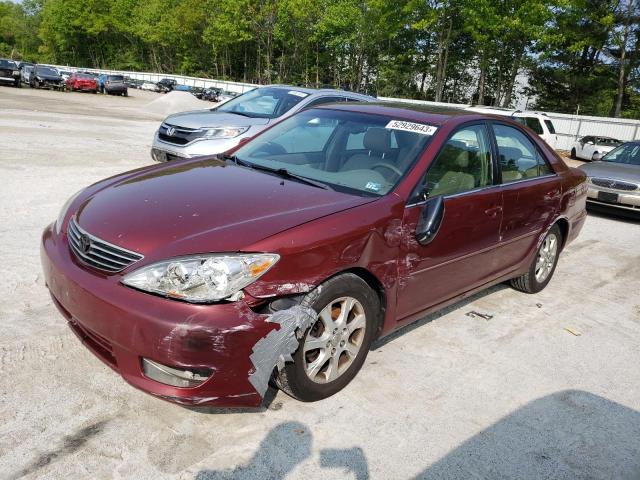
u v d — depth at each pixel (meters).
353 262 2.84
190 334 2.34
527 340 4.06
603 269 6.12
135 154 10.51
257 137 4.24
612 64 40.69
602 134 27.72
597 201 9.15
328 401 2.99
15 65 34.38
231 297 2.45
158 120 20.47
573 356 3.89
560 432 2.97
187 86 58.00
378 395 3.11
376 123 3.85
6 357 3.07
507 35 33.44
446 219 3.45
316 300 2.69
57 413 2.66
